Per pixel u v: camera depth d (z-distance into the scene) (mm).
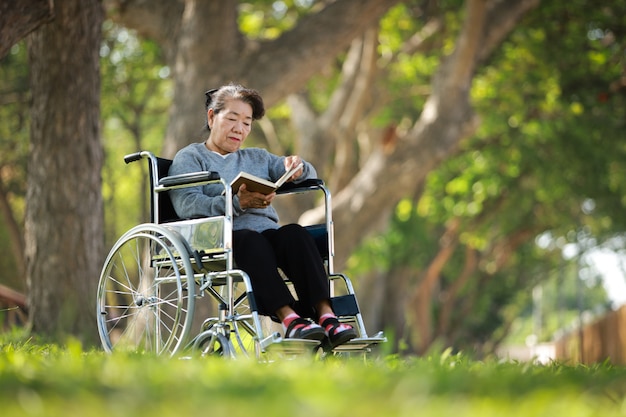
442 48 29812
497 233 41656
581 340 46469
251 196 9250
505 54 29516
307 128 28156
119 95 31547
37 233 16344
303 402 4141
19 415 3998
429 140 25078
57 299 16188
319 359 8539
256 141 36562
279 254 9266
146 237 9227
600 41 29938
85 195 16406
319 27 20500
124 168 40812
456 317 47188
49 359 7629
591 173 33375
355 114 27828
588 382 6242
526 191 37125
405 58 29516
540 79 29703
